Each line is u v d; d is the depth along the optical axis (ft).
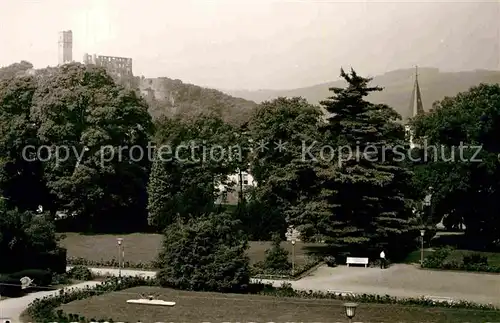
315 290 161.58
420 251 215.51
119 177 261.03
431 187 218.59
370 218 200.64
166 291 159.53
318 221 205.98
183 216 247.91
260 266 187.52
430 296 154.20
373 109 207.62
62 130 252.42
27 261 175.11
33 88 269.64
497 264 190.49
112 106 257.96
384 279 176.96
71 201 254.06
